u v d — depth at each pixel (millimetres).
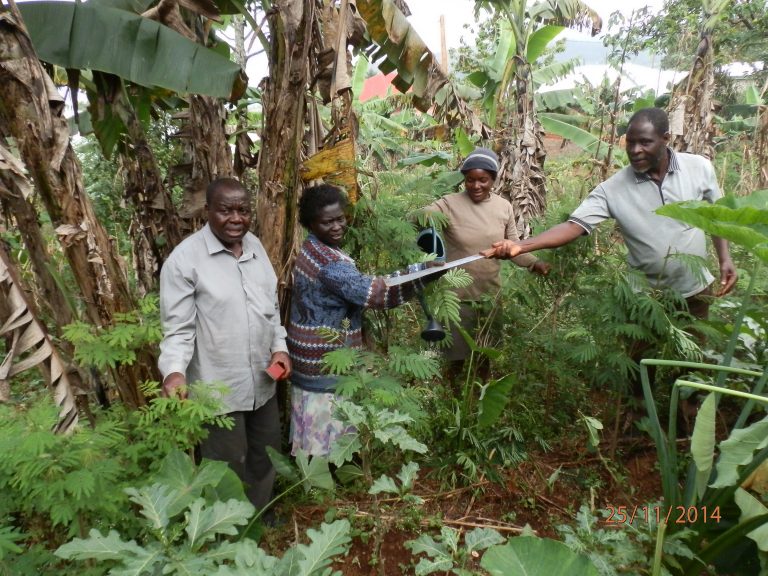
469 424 3207
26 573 1757
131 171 3336
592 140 8578
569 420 3648
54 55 2713
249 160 3648
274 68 2861
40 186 2285
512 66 7305
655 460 3232
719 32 7070
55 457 1748
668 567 2178
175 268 2359
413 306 4109
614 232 3623
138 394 2623
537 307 3637
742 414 2230
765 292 3770
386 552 2561
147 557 1498
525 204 6418
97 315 2457
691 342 2828
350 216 3248
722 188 6781
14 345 2143
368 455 2316
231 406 2477
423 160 7242
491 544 1863
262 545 2584
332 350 2713
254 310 2510
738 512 2246
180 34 2887
